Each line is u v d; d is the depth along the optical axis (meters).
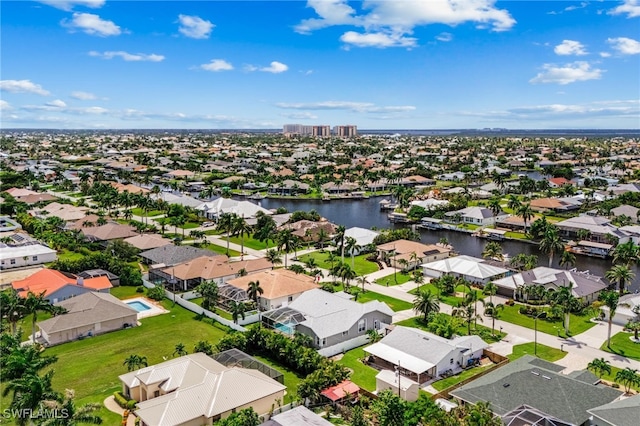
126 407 66.81
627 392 70.31
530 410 61.25
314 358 76.88
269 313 96.88
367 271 136.38
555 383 66.19
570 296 96.12
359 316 92.88
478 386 68.25
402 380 71.06
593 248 157.38
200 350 81.31
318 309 96.44
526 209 181.62
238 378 67.12
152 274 126.81
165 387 66.38
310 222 179.12
